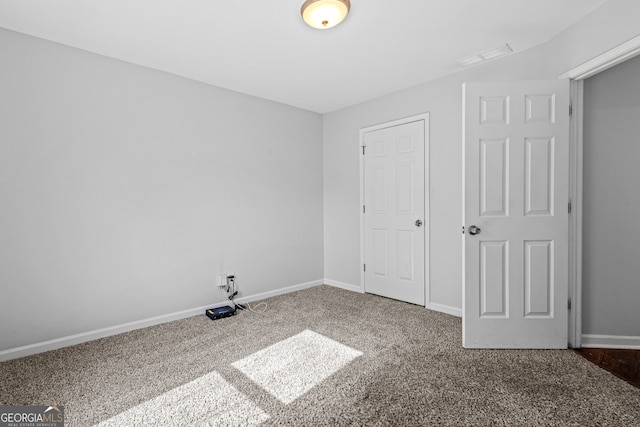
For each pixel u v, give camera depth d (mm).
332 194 4305
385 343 2469
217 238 3332
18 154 2258
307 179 4215
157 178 2914
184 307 3092
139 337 2617
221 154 3361
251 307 3391
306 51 2615
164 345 2463
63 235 2441
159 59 2721
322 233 4402
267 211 3775
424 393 1795
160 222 2936
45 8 1994
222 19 2148
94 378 1987
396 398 1755
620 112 2326
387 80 3229
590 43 2102
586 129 2357
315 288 4203
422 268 3373
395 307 3357
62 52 2430
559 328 2316
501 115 2320
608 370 2021
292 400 1754
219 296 3344
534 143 2301
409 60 2787
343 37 2406
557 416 1590
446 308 3170
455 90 3045
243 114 3547
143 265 2836
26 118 2283
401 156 3520
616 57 1934
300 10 2043
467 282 2361
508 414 1607
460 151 3023
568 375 1962
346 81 3256
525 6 2041
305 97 3725
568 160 2277
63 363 2178
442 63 2854
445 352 2307
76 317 2502
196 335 2652
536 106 2287
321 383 1916
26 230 2293
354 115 3994
